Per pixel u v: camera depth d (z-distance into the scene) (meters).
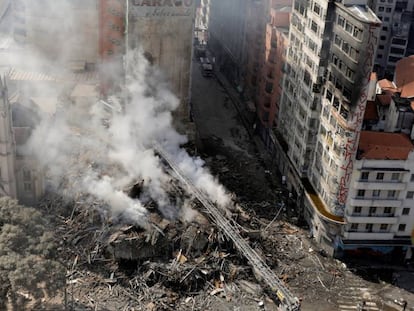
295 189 121.50
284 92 129.75
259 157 140.00
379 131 110.06
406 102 109.69
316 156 112.44
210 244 101.44
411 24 176.38
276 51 135.25
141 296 93.38
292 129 123.56
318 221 109.19
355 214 103.75
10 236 80.12
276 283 92.62
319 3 106.50
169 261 99.00
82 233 102.38
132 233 100.00
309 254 107.62
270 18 139.75
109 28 134.50
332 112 104.06
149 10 119.25
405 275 104.94
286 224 115.19
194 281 96.62
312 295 98.31
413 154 99.75
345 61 98.50
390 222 104.38
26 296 85.06
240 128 153.88
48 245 82.56
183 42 124.44
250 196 123.00
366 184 101.00
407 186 101.81
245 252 98.12
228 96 173.12
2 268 76.62
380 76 182.12
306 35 113.75
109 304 91.19
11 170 105.19
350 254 107.56
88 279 95.31
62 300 89.25
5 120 100.94
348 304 97.12
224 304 93.81
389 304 97.81
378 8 174.75
